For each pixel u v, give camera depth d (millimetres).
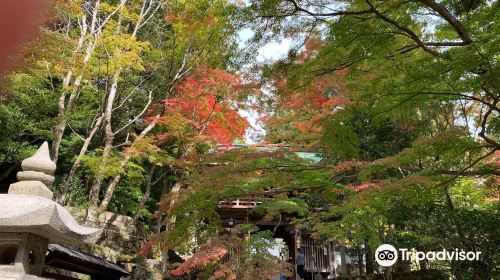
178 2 13109
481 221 8156
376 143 9852
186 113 13430
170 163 13195
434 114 9305
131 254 14438
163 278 12625
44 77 11117
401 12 6211
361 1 5887
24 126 11305
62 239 5000
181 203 7148
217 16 6695
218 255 8898
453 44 6215
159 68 15883
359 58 6473
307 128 8414
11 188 4879
